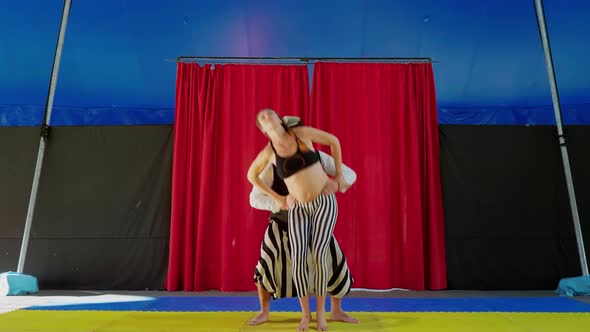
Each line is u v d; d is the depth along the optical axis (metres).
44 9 4.98
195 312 3.29
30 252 4.80
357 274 4.70
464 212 4.84
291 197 2.79
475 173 4.89
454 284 4.72
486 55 5.34
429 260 4.73
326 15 5.12
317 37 5.31
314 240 2.73
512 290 4.69
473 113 5.76
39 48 5.23
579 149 4.89
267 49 5.41
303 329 2.59
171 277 4.65
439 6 5.02
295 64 5.10
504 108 5.74
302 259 2.67
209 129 4.90
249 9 5.07
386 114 4.95
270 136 2.71
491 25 5.13
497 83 5.54
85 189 4.93
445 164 4.92
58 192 4.91
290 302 3.80
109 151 4.99
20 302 3.86
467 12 5.05
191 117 4.96
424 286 4.70
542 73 5.44
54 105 5.67
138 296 4.24
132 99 5.72
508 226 4.80
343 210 4.77
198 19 5.14
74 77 5.45
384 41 5.33
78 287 4.77
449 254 4.78
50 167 4.95
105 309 3.45
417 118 4.96
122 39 5.21
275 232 2.94
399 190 4.86
